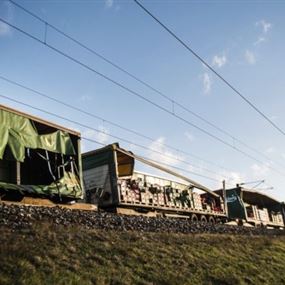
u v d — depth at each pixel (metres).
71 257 11.57
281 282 15.74
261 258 17.80
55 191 19.70
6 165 21.02
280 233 27.27
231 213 41.22
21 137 18.44
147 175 27.52
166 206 27.73
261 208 51.75
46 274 10.19
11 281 9.34
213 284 13.33
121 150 25.14
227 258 16.23
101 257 12.16
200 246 16.58
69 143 21.19
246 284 14.27
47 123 20.12
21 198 18.59
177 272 13.08
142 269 12.44
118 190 23.83
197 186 32.66
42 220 13.89
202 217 32.47
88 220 15.94
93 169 25.16
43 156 20.89
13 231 12.22
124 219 17.77
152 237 15.66
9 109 18.23
